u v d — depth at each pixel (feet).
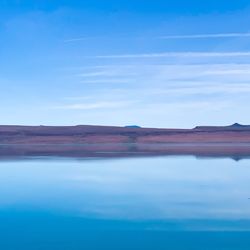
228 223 40.86
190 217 43.34
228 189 60.03
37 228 39.86
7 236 37.29
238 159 111.34
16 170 85.25
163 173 79.20
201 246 33.78
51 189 61.52
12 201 52.70
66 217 44.21
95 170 84.64
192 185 64.18
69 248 33.76
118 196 55.31
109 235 37.27
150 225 40.45
